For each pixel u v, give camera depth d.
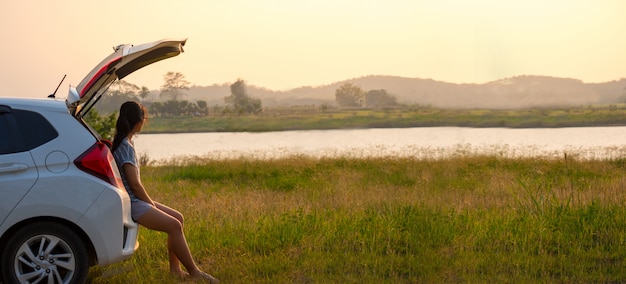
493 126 98.88
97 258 5.87
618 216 8.70
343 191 12.98
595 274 6.65
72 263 5.82
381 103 192.12
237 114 117.94
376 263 7.09
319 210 9.95
